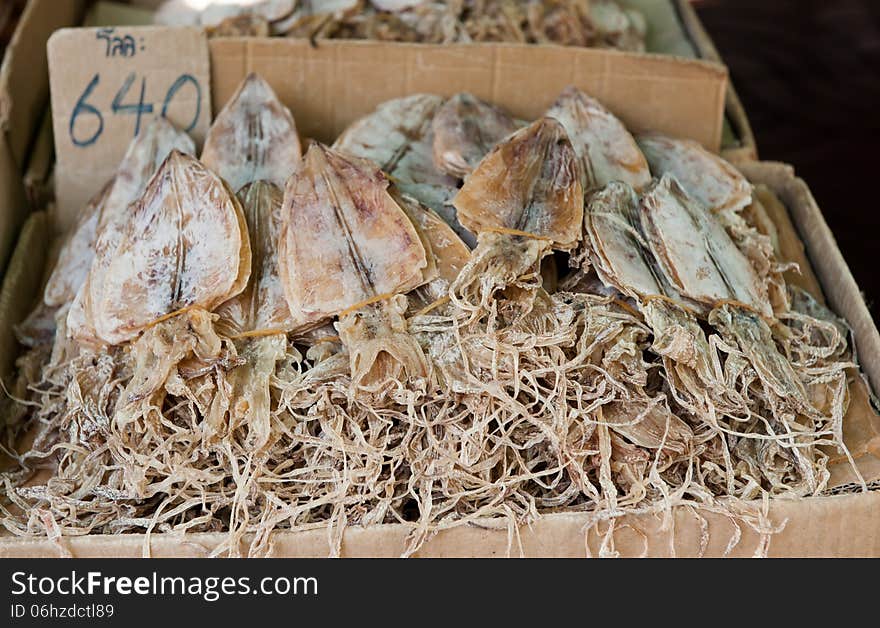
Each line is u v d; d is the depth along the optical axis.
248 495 1.06
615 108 1.48
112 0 1.97
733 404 1.10
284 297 1.11
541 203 1.13
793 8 3.06
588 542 1.03
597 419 1.08
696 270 1.15
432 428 1.07
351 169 1.14
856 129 2.56
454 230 1.19
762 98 2.69
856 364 1.22
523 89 1.48
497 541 1.03
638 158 1.31
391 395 1.05
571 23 1.68
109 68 1.42
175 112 1.44
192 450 1.06
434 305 1.09
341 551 1.02
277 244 1.16
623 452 1.08
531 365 1.07
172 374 1.05
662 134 1.41
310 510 1.07
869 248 2.14
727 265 1.19
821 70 2.80
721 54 2.87
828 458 1.12
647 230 1.17
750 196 1.32
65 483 1.09
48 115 1.63
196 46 1.43
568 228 1.11
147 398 1.04
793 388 1.12
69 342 1.21
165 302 1.09
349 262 1.10
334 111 1.48
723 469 1.11
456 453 1.05
